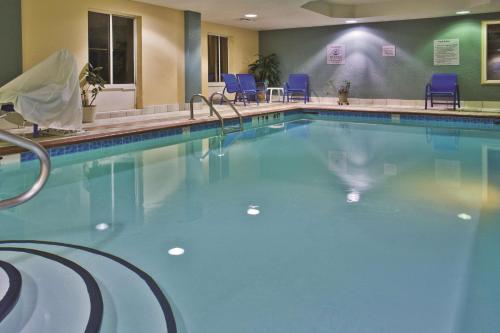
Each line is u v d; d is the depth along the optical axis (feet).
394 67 38.34
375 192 13.78
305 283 7.64
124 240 9.71
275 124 31.96
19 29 22.41
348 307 6.81
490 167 17.33
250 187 14.49
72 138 19.74
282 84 43.88
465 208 11.97
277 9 32.17
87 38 26.27
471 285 7.52
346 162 18.66
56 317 5.76
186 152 21.06
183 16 32.63
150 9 30.01
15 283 6.08
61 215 11.46
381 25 38.42
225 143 23.67
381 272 8.07
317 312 6.67
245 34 42.65
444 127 29.48
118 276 7.66
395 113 33.14
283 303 6.96
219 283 7.64
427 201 12.71
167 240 9.72
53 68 19.61
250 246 9.37
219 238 9.86
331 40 40.81
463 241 9.58
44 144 18.38
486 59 34.73
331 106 37.40
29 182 15.17
